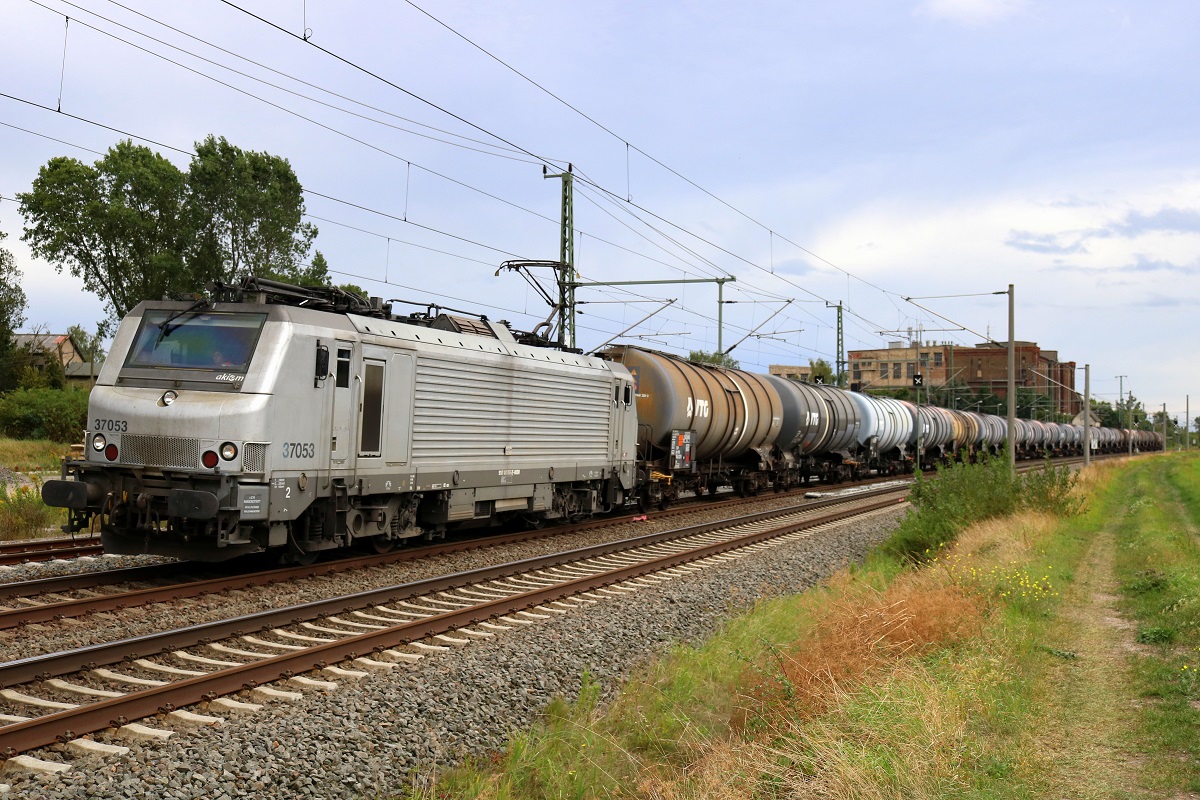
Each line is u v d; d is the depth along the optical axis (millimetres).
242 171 44000
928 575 12531
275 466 11219
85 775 5332
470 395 15250
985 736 6812
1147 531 19453
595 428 19391
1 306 53375
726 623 10719
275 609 9555
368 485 12898
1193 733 6859
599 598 11961
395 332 13531
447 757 6391
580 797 5781
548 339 19141
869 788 5379
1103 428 91938
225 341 11508
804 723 6613
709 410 25078
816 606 10961
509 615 10680
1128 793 5875
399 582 12273
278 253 45406
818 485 37656
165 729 6289
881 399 43281
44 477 24828
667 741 6766
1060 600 12516
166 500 10922
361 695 7109
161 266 42812
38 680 7031
